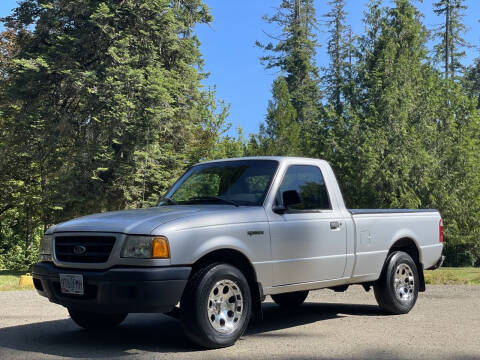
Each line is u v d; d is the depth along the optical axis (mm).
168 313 5848
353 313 8203
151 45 25750
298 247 6488
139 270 5234
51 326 7176
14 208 30766
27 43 26344
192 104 28156
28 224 31672
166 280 5258
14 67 25891
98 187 24062
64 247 5824
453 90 29766
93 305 5422
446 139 28297
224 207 6203
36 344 5926
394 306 7824
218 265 5621
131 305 5250
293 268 6414
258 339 6156
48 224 26781
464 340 6039
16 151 24391
